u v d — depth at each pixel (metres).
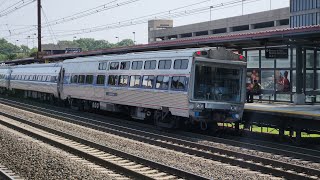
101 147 14.85
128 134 18.02
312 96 22.39
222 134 19.70
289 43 20.36
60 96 32.19
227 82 18.30
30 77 41.25
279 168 11.89
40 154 13.36
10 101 40.59
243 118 19.48
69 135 17.67
